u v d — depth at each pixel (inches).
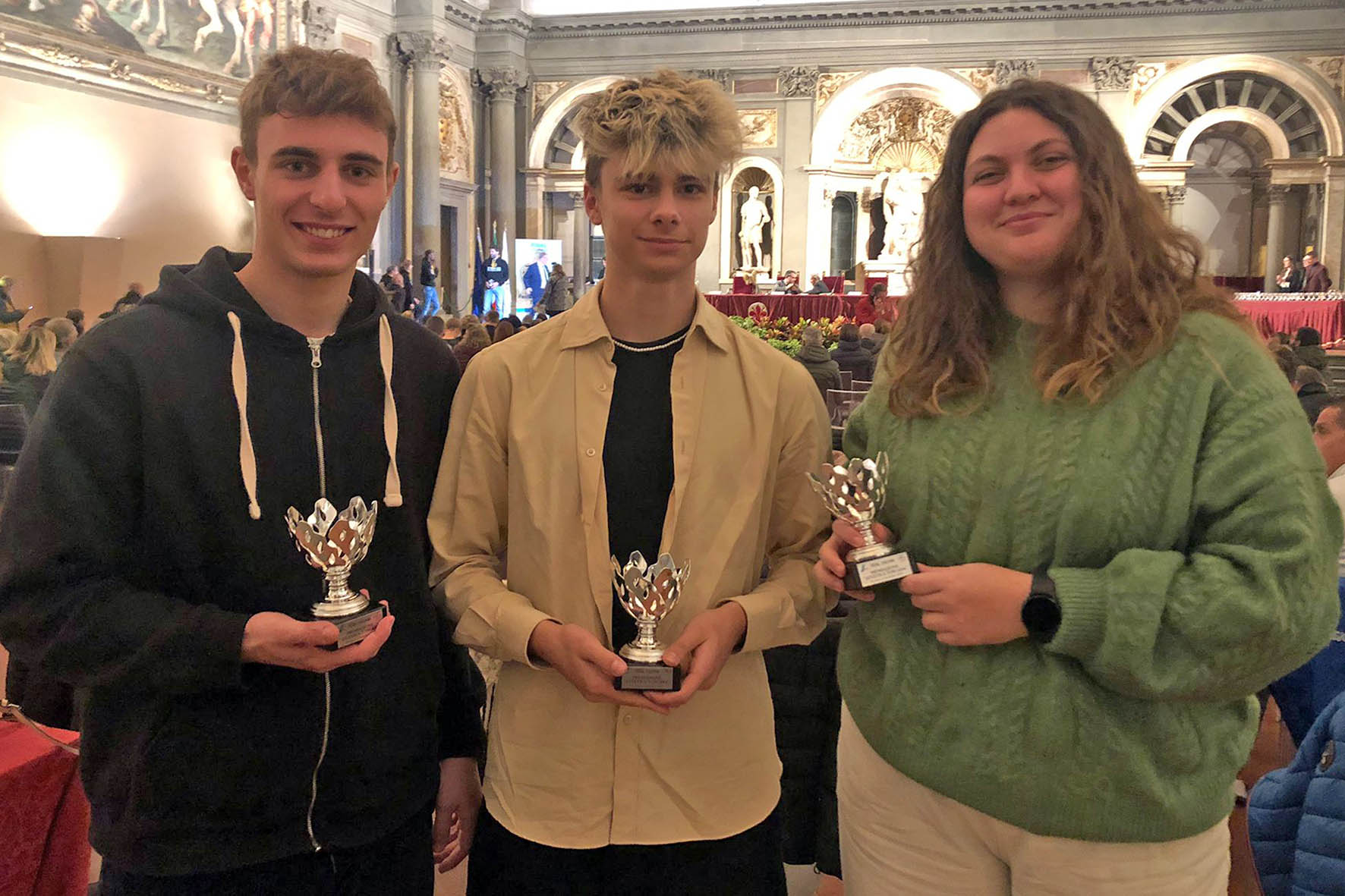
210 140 535.2
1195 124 714.2
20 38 425.4
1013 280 58.6
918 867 59.0
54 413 55.3
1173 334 52.9
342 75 57.4
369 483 61.8
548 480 61.9
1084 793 52.8
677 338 63.7
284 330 59.3
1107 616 49.9
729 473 62.5
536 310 740.0
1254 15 677.3
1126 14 693.9
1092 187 53.8
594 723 61.9
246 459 57.7
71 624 52.7
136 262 492.1
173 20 503.5
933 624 53.8
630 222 58.7
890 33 729.0
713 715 62.9
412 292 674.2
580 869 62.8
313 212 58.0
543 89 786.8
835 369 283.9
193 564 57.5
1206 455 51.5
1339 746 60.2
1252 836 66.2
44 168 443.5
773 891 65.8
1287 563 48.0
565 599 62.0
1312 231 709.3
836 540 59.4
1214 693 50.2
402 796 62.8
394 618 61.6
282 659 52.4
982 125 57.4
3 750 72.1
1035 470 54.0
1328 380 329.7
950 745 55.9
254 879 59.2
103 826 58.1
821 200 757.9
